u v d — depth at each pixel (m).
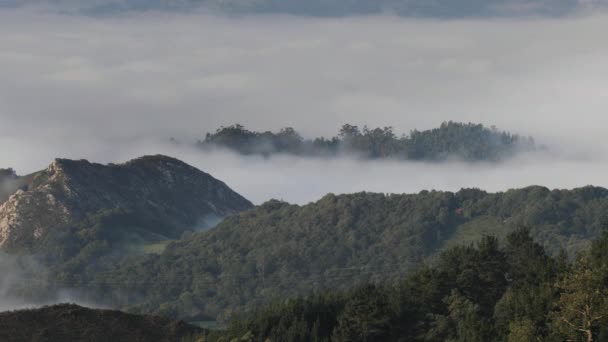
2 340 184.12
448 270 188.62
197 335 189.38
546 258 187.25
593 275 133.00
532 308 148.62
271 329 177.12
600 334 130.12
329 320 180.50
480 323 148.62
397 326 169.25
